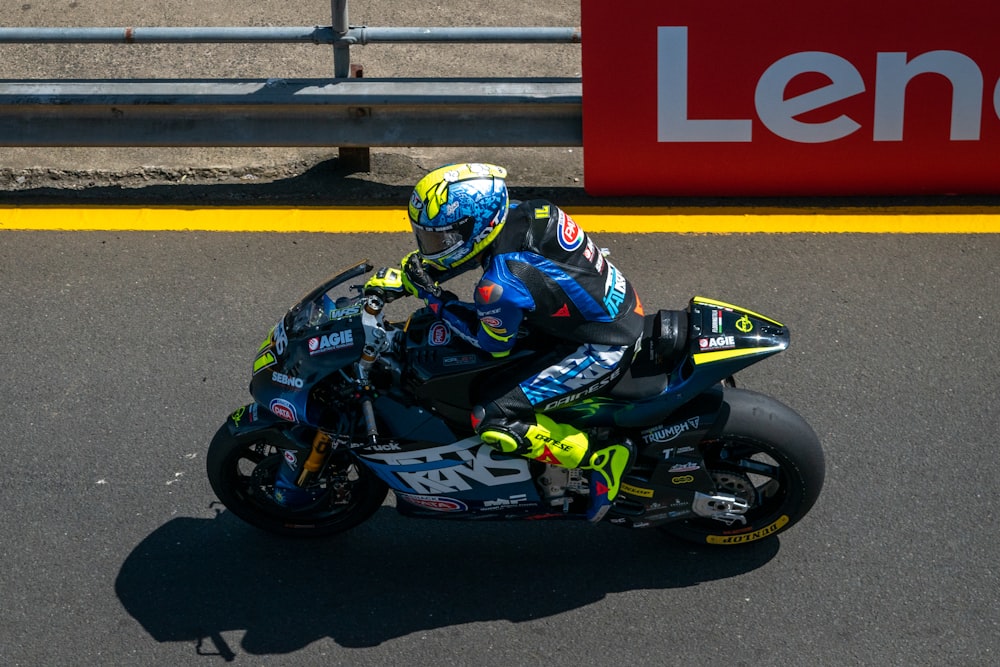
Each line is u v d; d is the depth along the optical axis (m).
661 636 15.28
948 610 15.41
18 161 26.14
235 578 16.36
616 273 14.97
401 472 15.41
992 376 19.28
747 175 23.80
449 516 16.02
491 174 13.80
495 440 14.10
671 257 22.48
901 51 22.34
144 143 24.41
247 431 15.48
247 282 22.06
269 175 25.48
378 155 26.12
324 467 15.80
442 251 13.70
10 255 22.89
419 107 23.77
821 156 23.47
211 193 24.86
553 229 14.07
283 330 14.91
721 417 14.98
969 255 22.17
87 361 20.20
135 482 17.88
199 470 18.06
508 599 15.91
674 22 22.34
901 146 23.27
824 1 21.97
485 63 29.67
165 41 23.02
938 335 20.25
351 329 14.41
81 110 24.31
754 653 14.98
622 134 23.44
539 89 23.70
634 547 16.64
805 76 22.70
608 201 24.30
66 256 22.86
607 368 14.46
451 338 14.66
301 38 23.20
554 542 16.81
